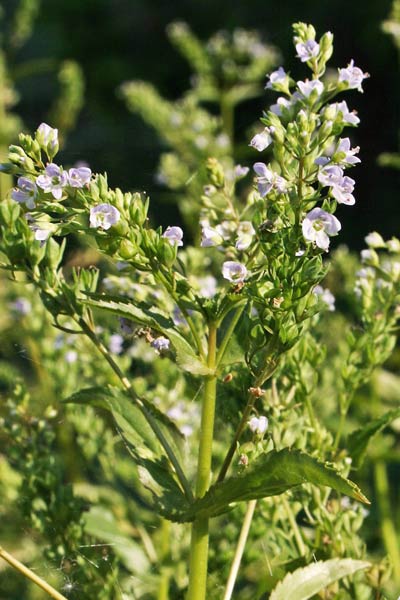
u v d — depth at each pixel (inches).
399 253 13.4
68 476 17.0
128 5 56.0
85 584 12.5
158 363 14.9
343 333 18.2
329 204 10.0
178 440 11.0
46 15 57.2
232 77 27.1
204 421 10.7
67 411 15.5
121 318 11.2
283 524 12.7
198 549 10.7
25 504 12.9
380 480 17.3
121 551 14.1
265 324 10.3
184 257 13.5
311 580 11.0
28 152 10.3
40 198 10.2
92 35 55.7
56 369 15.5
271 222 10.2
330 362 17.0
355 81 10.7
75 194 10.2
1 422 13.4
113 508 15.5
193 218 20.5
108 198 10.2
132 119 52.1
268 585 12.8
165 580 13.7
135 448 10.9
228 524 13.0
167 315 10.6
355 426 18.3
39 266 11.3
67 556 12.6
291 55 48.0
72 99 32.8
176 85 55.2
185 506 10.7
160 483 10.8
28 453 13.3
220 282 15.0
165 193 23.1
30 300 16.2
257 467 10.1
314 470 9.7
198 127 22.7
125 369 14.7
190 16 53.9
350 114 10.3
